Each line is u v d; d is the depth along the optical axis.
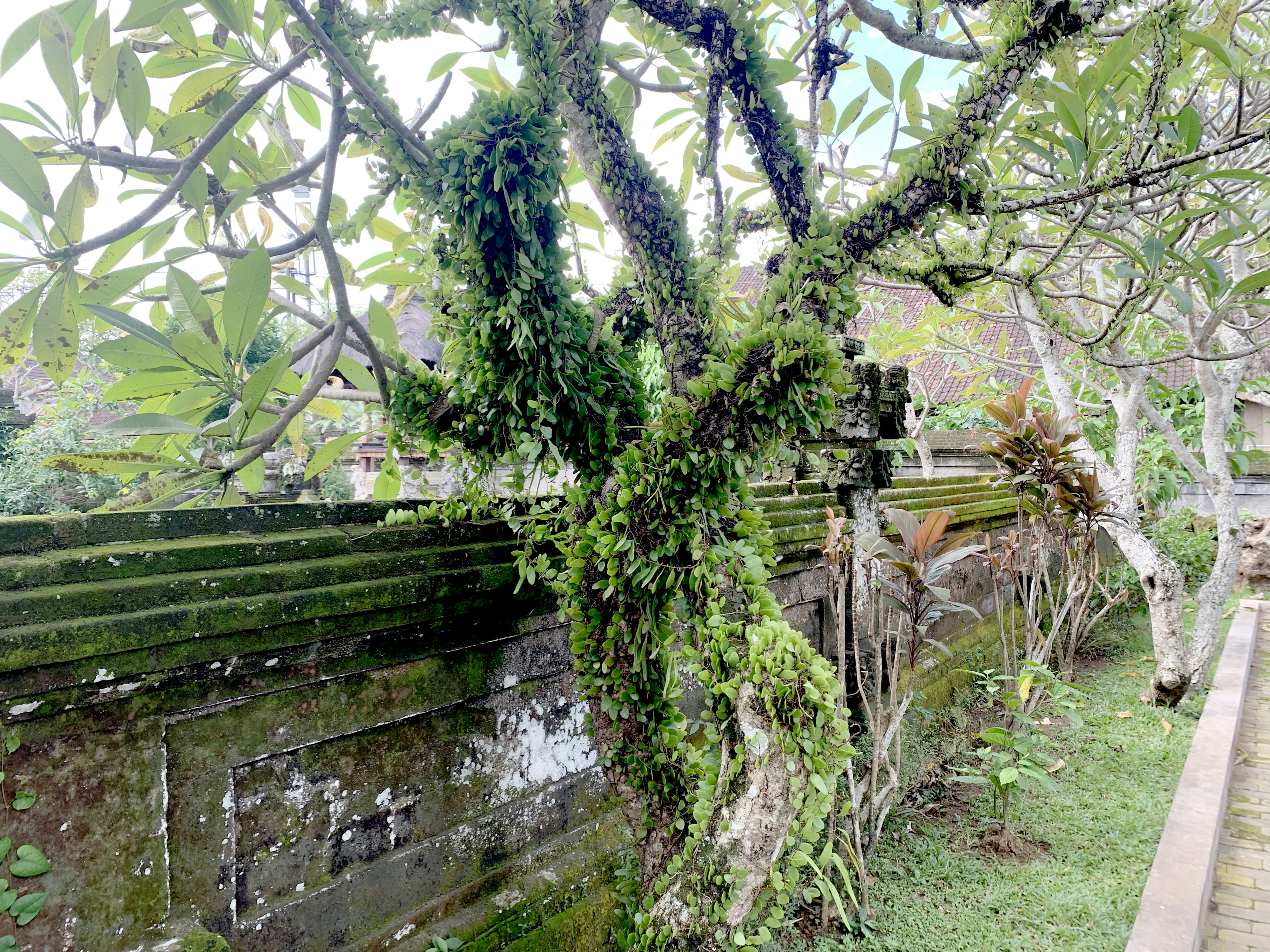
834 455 2.11
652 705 1.87
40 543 1.43
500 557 2.17
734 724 1.65
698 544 1.69
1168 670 4.91
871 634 3.31
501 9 1.52
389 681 1.99
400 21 1.62
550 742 2.50
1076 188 2.00
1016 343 11.12
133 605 1.43
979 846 3.31
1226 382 5.49
